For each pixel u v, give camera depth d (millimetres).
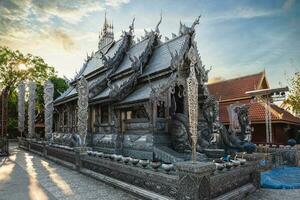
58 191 8617
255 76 29516
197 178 5676
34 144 23281
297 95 29391
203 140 13602
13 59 40688
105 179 9711
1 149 20688
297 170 14062
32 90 28000
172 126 13602
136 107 15258
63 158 15250
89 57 28297
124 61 20141
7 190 8773
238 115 17062
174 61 13867
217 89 31609
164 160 12242
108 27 31219
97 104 18000
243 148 14430
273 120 22828
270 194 8453
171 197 6414
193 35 14688
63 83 43812
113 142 15531
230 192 7199
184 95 14234
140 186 7801
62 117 25547
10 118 45156
